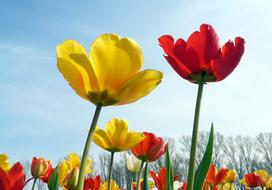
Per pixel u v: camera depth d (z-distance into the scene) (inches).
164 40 12.9
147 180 18.9
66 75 9.4
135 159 25.4
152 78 9.5
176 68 12.8
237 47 12.4
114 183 27.6
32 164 21.5
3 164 13.8
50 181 13.0
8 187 9.9
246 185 41.7
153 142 21.5
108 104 9.6
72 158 23.4
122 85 9.6
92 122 9.2
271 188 40.6
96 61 9.7
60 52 9.4
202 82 12.5
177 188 26.5
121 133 18.5
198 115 12.0
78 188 8.5
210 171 27.7
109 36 9.8
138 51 9.7
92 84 9.5
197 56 12.5
